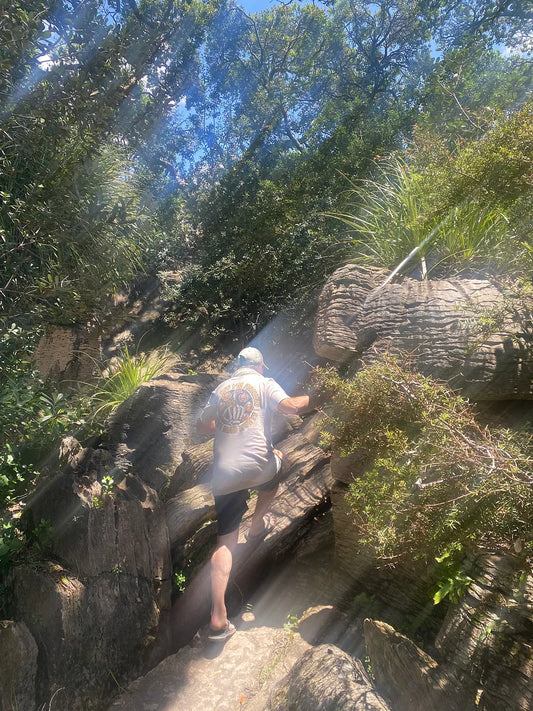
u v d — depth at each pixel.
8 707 2.57
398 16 19.09
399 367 2.62
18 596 2.90
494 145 3.48
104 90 4.96
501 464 1.99
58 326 6.60
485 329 2.81
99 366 7.20
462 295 3.00
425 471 2.21
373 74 20.00
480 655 2.15
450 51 13.54
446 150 4.36
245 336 10.30
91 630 2.86
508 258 3.43
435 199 3.88
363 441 2.65
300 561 3.62
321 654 2.40
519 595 2.20
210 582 3.35
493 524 2.08
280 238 10.23
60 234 4.67
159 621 3.15
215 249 11.62
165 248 11.66
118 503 3.14
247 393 3.28
